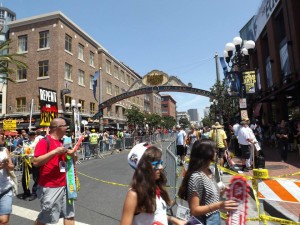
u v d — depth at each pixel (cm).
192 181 290
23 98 3189
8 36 3397
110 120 4381
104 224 545
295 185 345
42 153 384
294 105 1708
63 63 3164
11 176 435
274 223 516
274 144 1806
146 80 3359
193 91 3159
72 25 3381
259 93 2130
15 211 643
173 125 9888
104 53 4303
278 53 1961
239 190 277
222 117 2350
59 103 3020
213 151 302
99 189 855
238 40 1245
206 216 306
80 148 1750
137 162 260
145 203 234
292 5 1627
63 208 396
